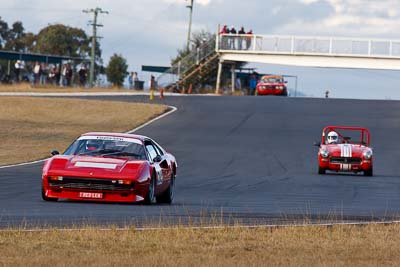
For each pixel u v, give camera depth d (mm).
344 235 42469
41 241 38312
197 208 56906
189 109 180625
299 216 52062
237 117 168125
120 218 48344
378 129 154875
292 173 100125
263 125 157375
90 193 56406
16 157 109812
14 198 60656
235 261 34562
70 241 38594
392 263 35156
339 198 70250
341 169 97688
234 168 105188
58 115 167125
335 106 189250
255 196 70562
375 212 56688
